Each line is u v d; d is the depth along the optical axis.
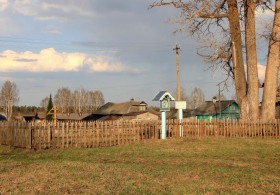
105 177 11.48
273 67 32.44
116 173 12.34
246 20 32.28
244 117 33.03
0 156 19.77
